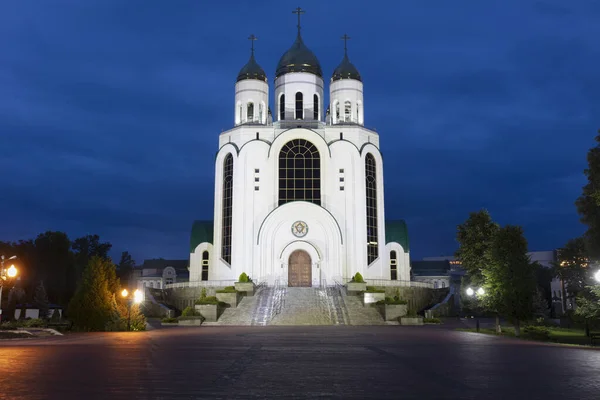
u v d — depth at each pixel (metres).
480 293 42.22
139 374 14.91
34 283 93.38
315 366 17.08
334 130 76.12
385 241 78.81
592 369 16.41
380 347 24.92
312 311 57.81
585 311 39.53
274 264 71.81
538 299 61.56
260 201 73.94
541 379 14.24
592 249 43.38
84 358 19.09
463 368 16.67
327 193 74.19
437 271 122.44
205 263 78.25
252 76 80.50
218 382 13.58
